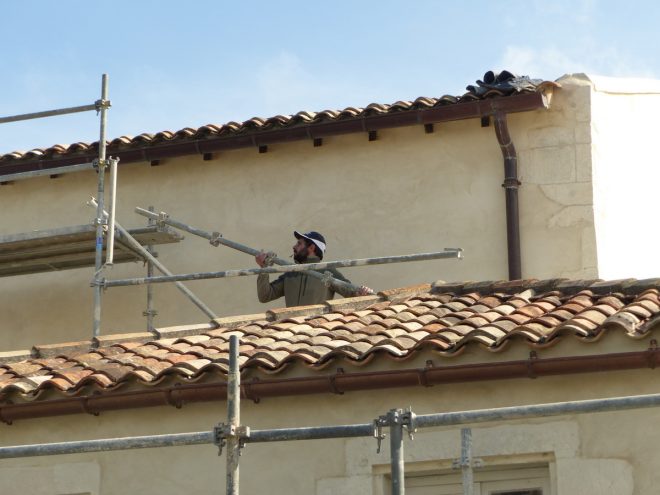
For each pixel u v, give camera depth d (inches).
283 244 681.0
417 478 449.1
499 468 441.4
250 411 458.3
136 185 709.9
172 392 458.3
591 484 422.6
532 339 431.5
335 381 445.1
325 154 683.4
